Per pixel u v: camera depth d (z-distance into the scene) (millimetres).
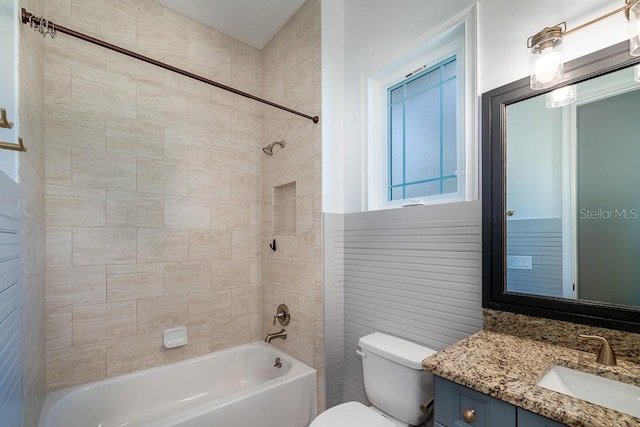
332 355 1915
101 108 1829
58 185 1682
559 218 1090
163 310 2021
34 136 1320
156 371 1920
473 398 848
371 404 1591
